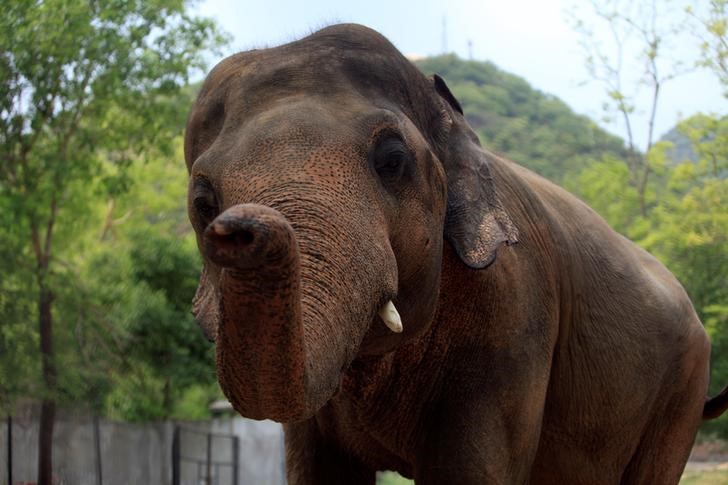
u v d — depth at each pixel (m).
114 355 18.16
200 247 4.21
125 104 16.98
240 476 23.02
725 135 19.14
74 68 16.28
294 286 3.04
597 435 6.18
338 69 4.30
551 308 5.57
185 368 19.75
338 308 3.58
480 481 5.07
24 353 15.86
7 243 16.14
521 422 5.27
